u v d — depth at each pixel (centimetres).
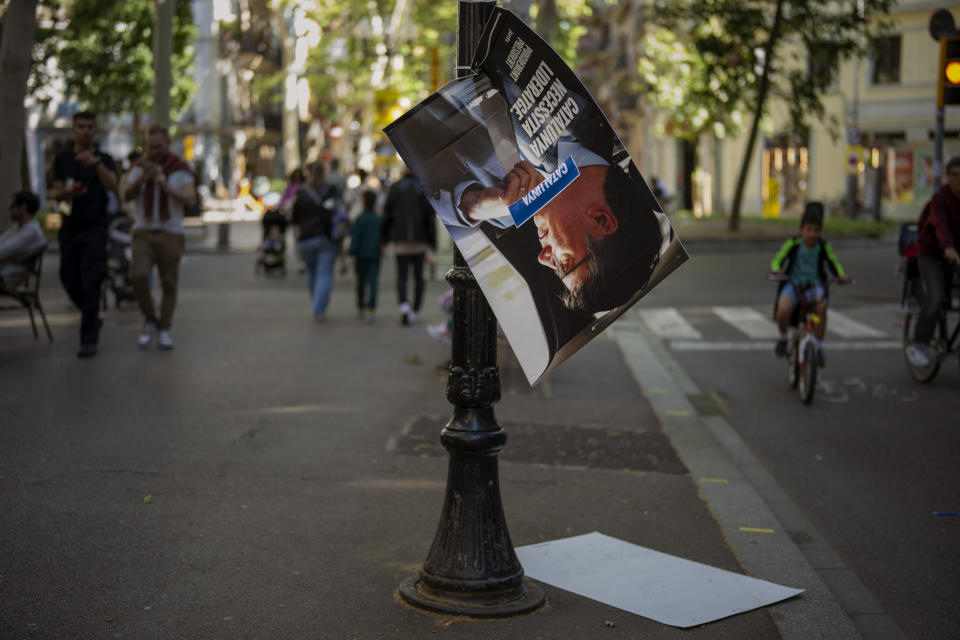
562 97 409
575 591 466
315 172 1442
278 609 433
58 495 586
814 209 963
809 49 2731
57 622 413
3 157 1202
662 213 409
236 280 2056
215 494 598
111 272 1504
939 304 1009
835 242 2972
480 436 440
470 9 420
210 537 522
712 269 2356
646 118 6016
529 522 568
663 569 497
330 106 5409
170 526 537
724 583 481
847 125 4494
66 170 1054
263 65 6588
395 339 1262
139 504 573
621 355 1202
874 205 4306
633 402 920
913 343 1046
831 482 696
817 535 583
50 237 2906
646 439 774
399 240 1407
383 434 759
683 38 3269
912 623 463
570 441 759
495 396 444
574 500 612
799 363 976
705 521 580
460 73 425
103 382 928
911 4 4297
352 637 408
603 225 413
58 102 4788
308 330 1331
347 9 3881
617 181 412
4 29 1198
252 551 503
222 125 5953
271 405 852
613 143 411
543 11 2125
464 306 439
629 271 415
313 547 511
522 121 411
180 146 5609
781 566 511
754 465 732
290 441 731
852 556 552
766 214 4753
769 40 2761
